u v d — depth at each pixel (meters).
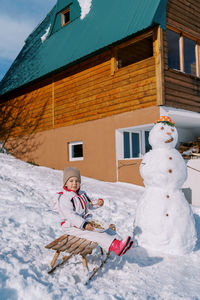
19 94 15.58
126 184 9.84
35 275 3.03
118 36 9.73
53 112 13.30
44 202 6.01
